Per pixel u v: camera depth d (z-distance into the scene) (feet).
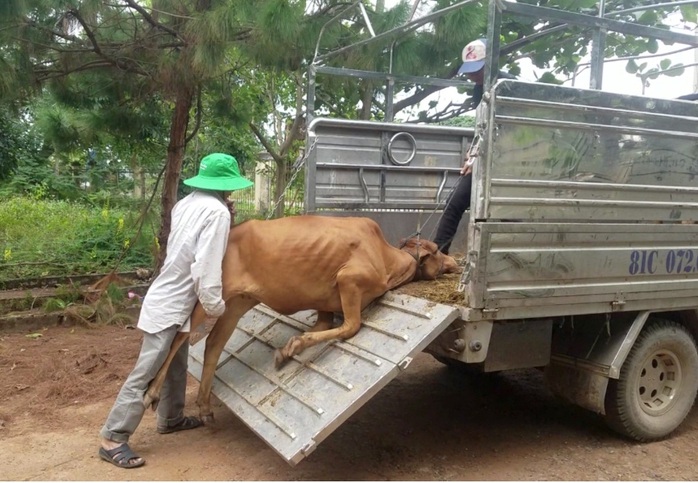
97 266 30.40
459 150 19.51
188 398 16.81
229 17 19.25
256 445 13.80
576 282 12.66
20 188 51.78
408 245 14.53
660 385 14.60
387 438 14.42
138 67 23.82
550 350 13.71
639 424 13.98
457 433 14.80
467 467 12.95
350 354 12.09
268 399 12.35
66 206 45.57
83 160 55.62
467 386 18.37
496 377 19.20
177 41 22.12
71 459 13.00
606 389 13.82
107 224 34.50
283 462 12.98
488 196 11.59
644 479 12.55
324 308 13.03
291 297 12.72
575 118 12.45
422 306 12.21
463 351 11.87
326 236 12.58
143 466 12.73
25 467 12.62
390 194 18.28
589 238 12.64
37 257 30.81
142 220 28.68
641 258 13.41
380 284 12.94
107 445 12.81
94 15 20.49
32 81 21.65
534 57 26.08
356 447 13.85
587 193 12.71
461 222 18.69
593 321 13.79
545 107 12.04
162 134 33.19
